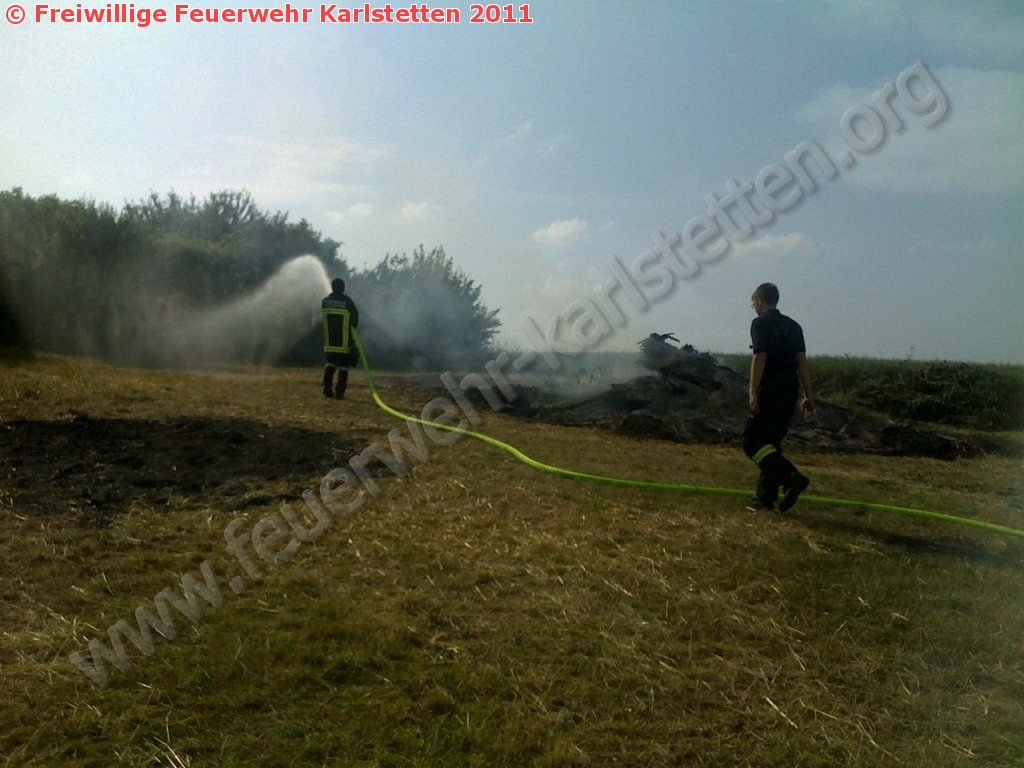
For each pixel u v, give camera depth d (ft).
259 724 11.13
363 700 11.72
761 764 10.61
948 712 11.88
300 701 11.68
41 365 46.24
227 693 11.81
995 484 31.01
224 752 10.51
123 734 10.85
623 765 10.46
